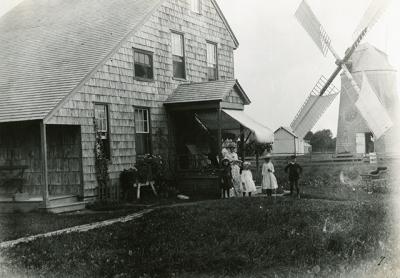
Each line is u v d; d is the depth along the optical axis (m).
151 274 8.08
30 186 17.67
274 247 9.16
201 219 12.45
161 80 21.30
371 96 24.92
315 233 9.92
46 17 23.20
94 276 8.09
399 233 9.40
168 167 21.20
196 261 8.52
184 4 23.23
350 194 17.44
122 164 18.75
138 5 21.33
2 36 22.77
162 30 21.56
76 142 16.97
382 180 20.48
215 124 22.92
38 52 19.86
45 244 10.29
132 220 13.32
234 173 19.45
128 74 19.30
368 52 32.03
